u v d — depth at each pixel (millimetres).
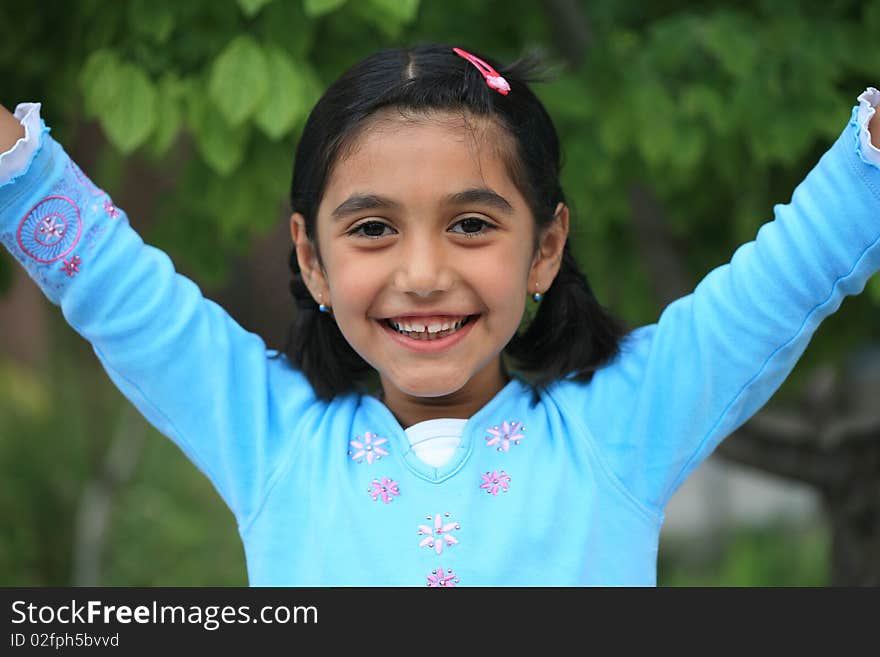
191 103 2900
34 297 8188
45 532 6148
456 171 2082
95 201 2287
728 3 3533
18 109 2270
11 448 6293
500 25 3742
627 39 3359
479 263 2102
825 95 3174
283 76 2777
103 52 2912
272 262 6129
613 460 2262
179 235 3650
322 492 2268
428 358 2139
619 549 2236
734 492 9820
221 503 6340
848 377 4645
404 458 2264
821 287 2113
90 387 6695
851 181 2070
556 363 2379
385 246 2117
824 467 4051
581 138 3273
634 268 4074
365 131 2111
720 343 2178
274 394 2395
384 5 2705
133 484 6277
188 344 2303
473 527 2201
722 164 3348
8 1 3307
